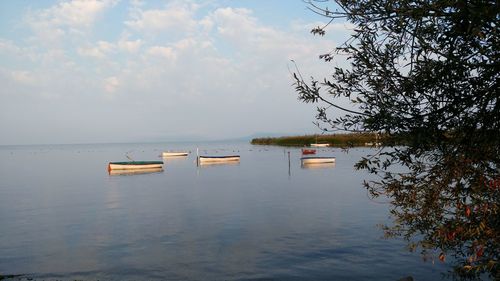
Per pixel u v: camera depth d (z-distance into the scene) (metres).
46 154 163.50
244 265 14.92
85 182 47.78
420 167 4.80
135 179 51.19
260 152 125.88
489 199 4.27
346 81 4.53
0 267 15.16
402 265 14.09
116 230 21.28
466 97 3.95
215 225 22.05
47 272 14.51
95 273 14.40
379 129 4.26
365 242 17.31
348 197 31.20
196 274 14.10
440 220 5.11
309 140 147.38
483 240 4.19
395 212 7.00
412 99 4.14
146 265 15.20
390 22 4.18
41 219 24.58
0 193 37.53
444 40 3.84
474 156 4.07
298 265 14.70
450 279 12.11
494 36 3.49
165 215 25.45
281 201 30.19
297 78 4.66
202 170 64.25
